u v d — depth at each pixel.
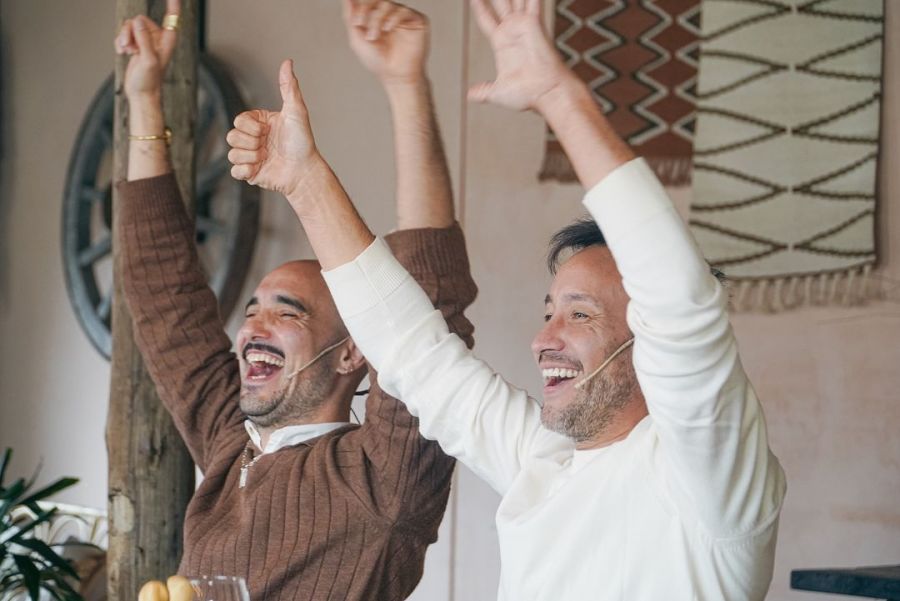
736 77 3.59
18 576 4.56
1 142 5.77
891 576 2.29
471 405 1.83
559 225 3.92
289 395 2.41
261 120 1.86
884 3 3.45
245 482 2.34
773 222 3.52
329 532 2.20
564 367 1.69
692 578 1.49
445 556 4.04
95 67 5.40
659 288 1.34
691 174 3.65
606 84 3.79
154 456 3.24
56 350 5.50
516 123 4.01
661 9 3.73
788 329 3.50
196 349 2.60
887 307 3.38
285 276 2.48
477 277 4.06
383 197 4.32
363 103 4.41
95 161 5.25
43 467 5.51
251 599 2.21
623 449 1.62
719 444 1.40
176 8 2.72
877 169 3.43
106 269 5.27
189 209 3.32
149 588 1.55
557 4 3.89
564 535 1.61
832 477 3.43
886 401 3.37
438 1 4.18
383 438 2.22
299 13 4.63
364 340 1.84
